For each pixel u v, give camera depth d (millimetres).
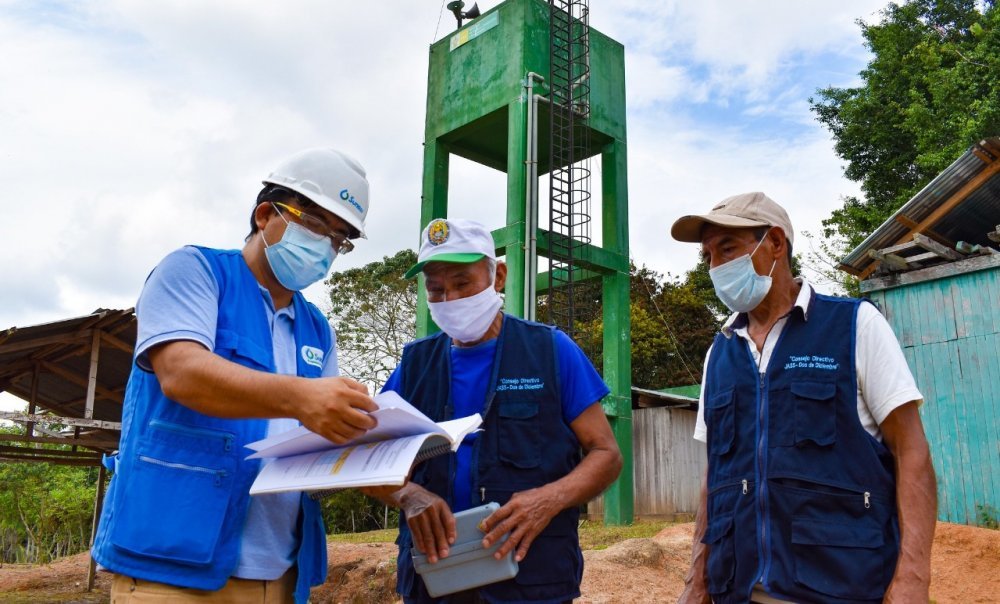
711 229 2748
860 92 26234
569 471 2646
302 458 2154
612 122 17250
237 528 2158
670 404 19969
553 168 15664
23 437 10977
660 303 30625
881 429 2447
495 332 2805
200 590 2092
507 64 15977
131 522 2070
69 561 15438
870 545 2289
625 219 17047
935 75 22453
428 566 2391
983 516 11203
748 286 2652
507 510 2338
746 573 2426
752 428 2555
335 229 2426
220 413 1953
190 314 2111
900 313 12641
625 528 13359
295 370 2465
